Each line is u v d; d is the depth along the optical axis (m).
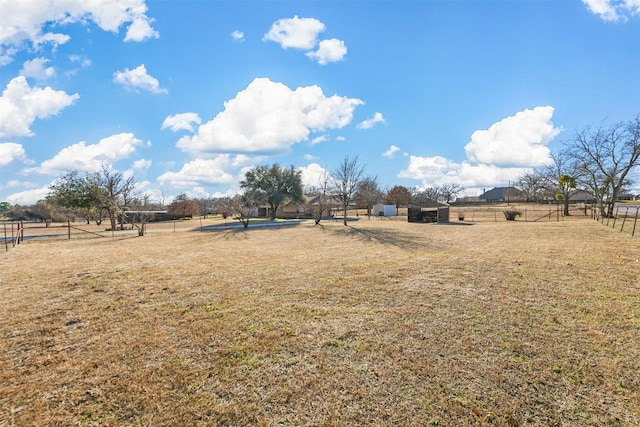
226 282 6.20
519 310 4.21
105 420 2.28
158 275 6.92
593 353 3.07
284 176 35.53
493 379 2.68
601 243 9.91
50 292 5.66
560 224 18.75
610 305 4.30
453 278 5.89
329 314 4.27
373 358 3.06
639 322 3.74
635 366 2.83
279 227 22.11
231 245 12.66
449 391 2.53
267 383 2.69
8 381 2.79
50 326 4.05
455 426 2.16
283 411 2.34
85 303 5.00
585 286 5.18
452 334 3.55
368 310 4.39
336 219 32.81
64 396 2.56
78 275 7.02
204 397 2.52
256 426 2.19
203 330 3.83
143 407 2.41
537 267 6.57
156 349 3.36
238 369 2.92
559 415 2.25
